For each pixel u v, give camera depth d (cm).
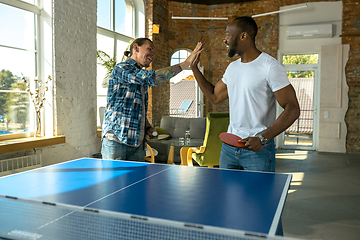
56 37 421
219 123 414
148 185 148
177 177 165
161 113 757
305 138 776
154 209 113
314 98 762
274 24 771
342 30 720
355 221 296
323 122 729
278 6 768
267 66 189
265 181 156
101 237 121
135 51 243
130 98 232
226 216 105
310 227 281
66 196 129
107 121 236
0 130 380
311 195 385
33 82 421
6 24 382
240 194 132
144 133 252
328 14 730
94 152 504
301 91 773
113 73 234
